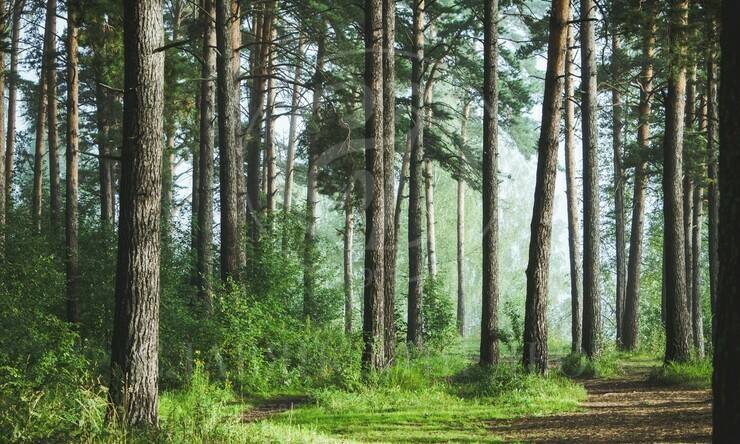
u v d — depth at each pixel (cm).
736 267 615
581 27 2794
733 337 615
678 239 2266
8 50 2564
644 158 3600
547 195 2009
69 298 2219
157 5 1091
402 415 1525
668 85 2297
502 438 1269
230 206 2319
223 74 2331
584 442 1195
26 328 1538
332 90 2798
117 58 2534
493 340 2212
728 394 615
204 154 2475
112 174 4259
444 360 2633
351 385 1803
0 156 2494
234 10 2789
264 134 3906
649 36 2064
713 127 2850
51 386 1060
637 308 3644
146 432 1008
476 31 3491
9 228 2177
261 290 2358
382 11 2148
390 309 2041
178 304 2117
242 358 1975
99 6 2239
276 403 1783
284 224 2838
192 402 1528
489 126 2273
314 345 2111
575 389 1873
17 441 874
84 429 951
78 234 2603
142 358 1061
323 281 3009
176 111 3247
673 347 2242
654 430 1277
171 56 2659
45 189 4594
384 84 2131
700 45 2019
